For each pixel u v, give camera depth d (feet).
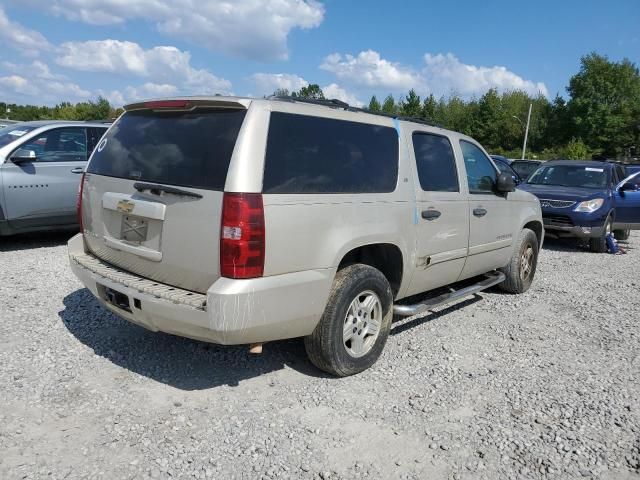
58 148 26.55
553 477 9.84
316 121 12.34
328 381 13.10
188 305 10.65
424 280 15.80
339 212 12.25
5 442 10.02
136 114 13.41
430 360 14.76
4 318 16.06
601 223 33.73
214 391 12.34
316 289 11.81
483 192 18.54
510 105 265.34
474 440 10.91
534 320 18.72
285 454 10.12
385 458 10.19
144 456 9.84
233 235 10.39
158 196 11.52
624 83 220.02
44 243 27.32
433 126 16.87
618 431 11.44
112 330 15.48
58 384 12.25
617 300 21.95
